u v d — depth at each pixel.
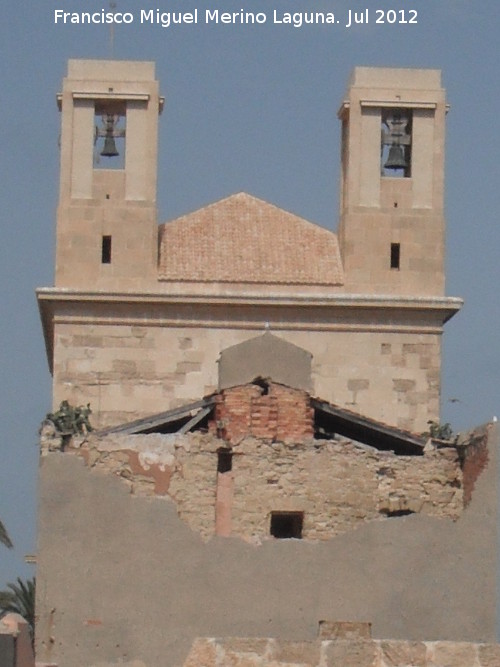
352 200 71.62
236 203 74.44
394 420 70.00
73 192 71.06
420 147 71.94
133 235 70.94
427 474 48.31
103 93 71.25
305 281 70.75
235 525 47.69
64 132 71.25
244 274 70.88
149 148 71.50
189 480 47.69
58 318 69.75
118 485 46.81
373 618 46.59
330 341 70.19
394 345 70.25
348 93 72.31
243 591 46.41
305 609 46.44
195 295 69.75
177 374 69.81
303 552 46.66
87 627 46.19
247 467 47.97
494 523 47.25
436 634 46.69
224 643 39.66
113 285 70.50
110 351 69.75
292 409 49.94
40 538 46.50
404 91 71.94
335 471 48.16
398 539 46.94
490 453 47.47
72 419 52.12
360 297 70.06
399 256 71.38
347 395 70.00
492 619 46.84
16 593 71.88
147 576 46.41
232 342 70.06
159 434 48.25
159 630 46.19
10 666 46.69
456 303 70.06
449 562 46.97
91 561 46.44
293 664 39.41
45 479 46.72
